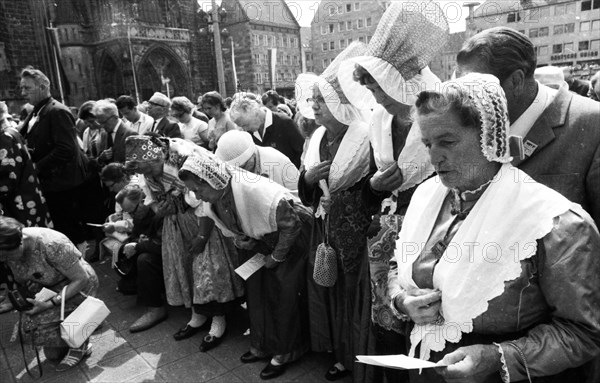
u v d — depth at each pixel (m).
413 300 1.19
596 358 1.22
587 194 1.49
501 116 1.04
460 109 1.03
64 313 3.11
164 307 3.81
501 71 1.44
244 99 4.58
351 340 2.49
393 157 1.98
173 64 37.38
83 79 34.38
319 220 2.62
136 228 3.80
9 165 4.35
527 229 1.03
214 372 2.97
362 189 2.19
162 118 5.96
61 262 3.03
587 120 1.47
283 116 4.96
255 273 2.88
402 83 1.78
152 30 35.16
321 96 2.30
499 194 1.08
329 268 2.44
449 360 1.07
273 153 3.26
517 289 1.05
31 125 5.03
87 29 34.53
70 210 5.23
